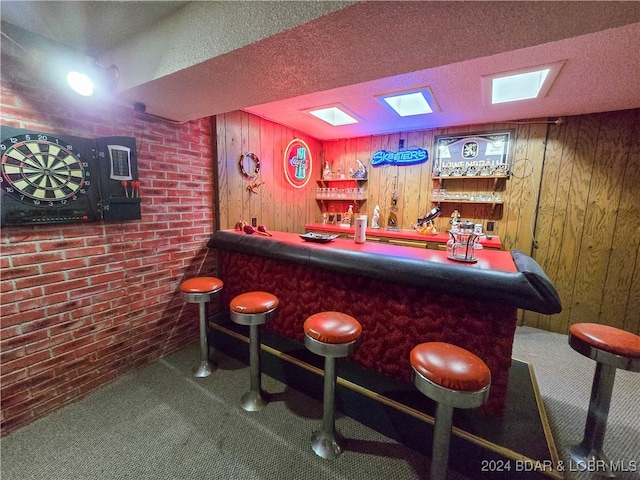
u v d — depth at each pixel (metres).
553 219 3.06
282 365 2.15
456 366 1.20
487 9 1.01
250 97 1.95
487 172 3.32
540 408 1.63
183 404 1.94
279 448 1.61
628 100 2.42
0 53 1.56
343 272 1.93
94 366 2.06
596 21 1.06
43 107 1.72
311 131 3.94
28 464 1.50
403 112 3.02
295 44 1.27
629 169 2.70
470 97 2.51
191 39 1.46
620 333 1.46
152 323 2.41
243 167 3.11
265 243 2.39
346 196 4.25
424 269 1.66
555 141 2.99
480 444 1.41
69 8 1.46
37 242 1.74
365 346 1.98
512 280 1.45
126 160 2.06
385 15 1.06
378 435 1.70
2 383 1.65
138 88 1.80
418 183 3.83
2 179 1.57
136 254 2.25
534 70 1.96
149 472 1.47
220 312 2.86
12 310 1.66
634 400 2.03
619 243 2.80
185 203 2.59
